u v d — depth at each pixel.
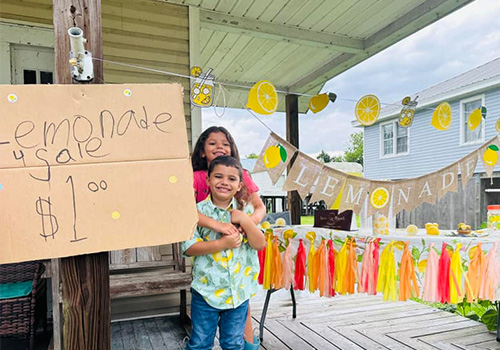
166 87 0.93
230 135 1.67
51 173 0.82
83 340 0.89
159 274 2.42
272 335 2.38
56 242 0.81
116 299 2.82
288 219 3.26
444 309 3.00
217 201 1.42
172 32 3.11
